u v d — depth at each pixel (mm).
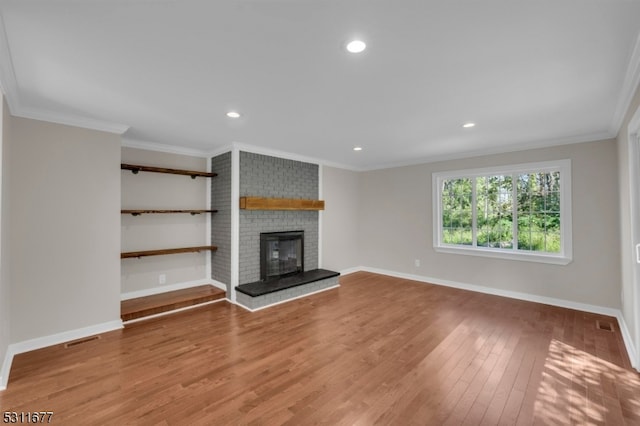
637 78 2051
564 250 3912
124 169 3760
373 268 6145
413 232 5512
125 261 3871
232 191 4148
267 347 2777
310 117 2973
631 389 2109
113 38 1624
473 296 4422
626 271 3008
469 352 2676
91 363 2479
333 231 5723
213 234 4562
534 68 1975
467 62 1900
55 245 2859
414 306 3973
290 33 1593
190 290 4277
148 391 2092
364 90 2328
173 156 4316
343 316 3598
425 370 2373
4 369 2240
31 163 2730
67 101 2518
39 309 2770
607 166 3594
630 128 2518
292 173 4922
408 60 1878
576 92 2367
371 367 2418
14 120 2633
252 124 3211
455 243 5051
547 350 2707
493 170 4523
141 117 2949
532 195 4262
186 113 2840
